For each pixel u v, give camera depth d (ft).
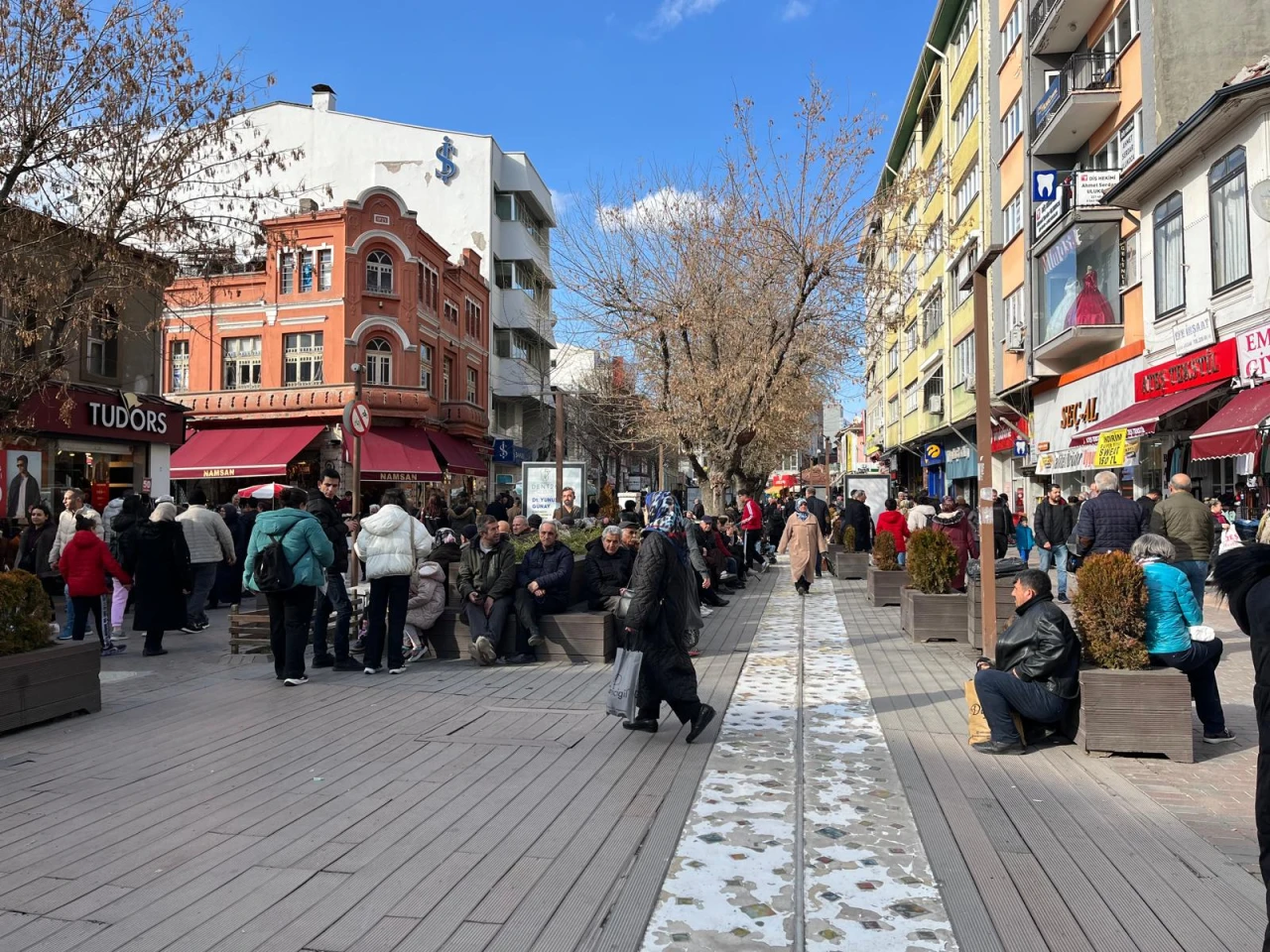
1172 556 20.48
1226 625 39.04
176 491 107.86
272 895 12.57
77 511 40.70
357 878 13.16
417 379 112.78
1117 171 71.15
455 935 11.38
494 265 146.92
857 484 97.14
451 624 33.01
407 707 24.82
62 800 16.83
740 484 104.01
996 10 96.53
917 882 12.98
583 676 29.40
